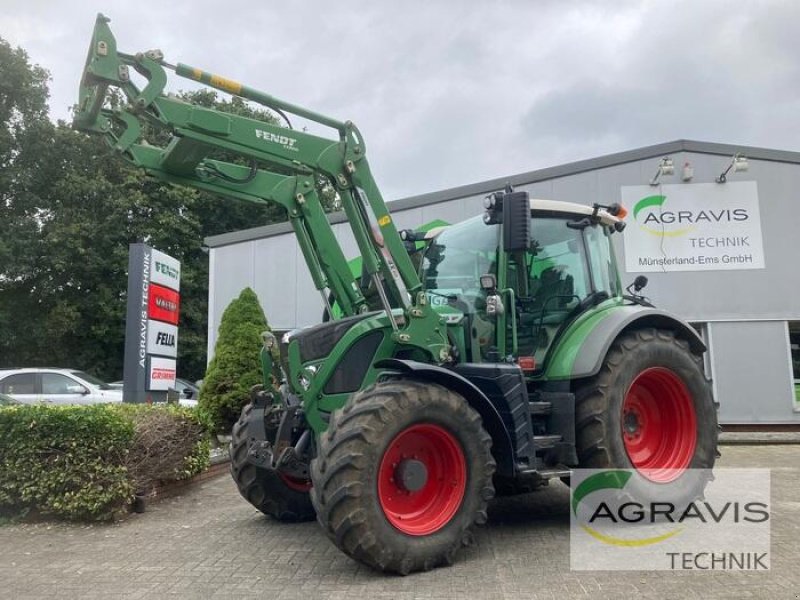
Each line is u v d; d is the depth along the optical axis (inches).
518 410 200.2
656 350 235.0
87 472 245.3
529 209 203.3
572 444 215.5
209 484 326.6
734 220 522.6
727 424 512.1
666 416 246.7
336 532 168.1
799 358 518.6
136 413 291.7
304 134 205.2
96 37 179.5
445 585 165.8
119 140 190.1
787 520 227.8
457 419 185.2
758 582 164.7
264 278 580.7
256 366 434.0
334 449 171.3
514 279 229.6
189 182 199.9
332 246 211.2
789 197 522.9
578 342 226.5
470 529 185.3
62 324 911.0
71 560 196.9
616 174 530.6
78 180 939.3
